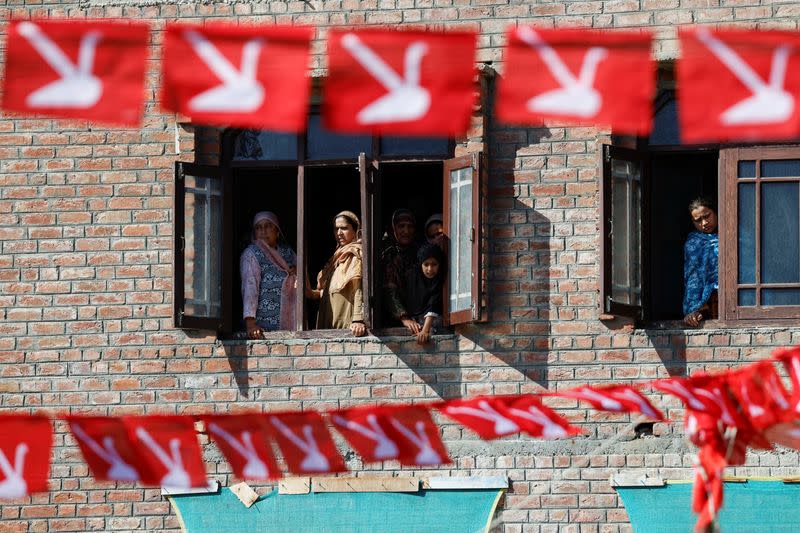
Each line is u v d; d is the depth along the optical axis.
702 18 44.84
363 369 44.91
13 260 46.06
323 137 46.25
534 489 44.03
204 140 46.16
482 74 44.88
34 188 46.22
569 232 44.75
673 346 44.16
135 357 45.47
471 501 44.12
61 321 45.75
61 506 45.12
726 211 44.69
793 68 31.34
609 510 43.81
